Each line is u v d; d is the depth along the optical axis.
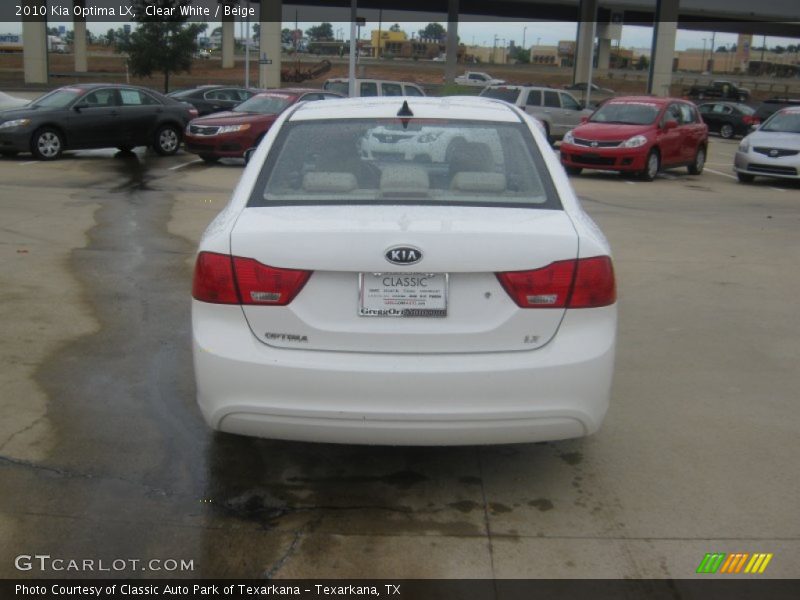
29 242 8.86
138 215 10.78
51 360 5.38
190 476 3.95
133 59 40.06
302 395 3.37
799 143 16.67
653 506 3.75
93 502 3.69
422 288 3.38
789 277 8.25
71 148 17.42
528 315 3.40
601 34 90.25
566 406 3.41
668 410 4.83
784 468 4.12
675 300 7.27
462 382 3.33
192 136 17.16
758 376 5.42
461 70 87.69
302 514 3.65
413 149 4.14
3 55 85.00
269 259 3.40
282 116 4.51
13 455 4.08
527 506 3.74
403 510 3.70
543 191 3.90
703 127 19.05
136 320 6.26
